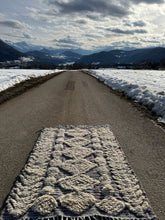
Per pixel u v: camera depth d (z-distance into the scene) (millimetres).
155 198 1955
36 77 16578
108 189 2045
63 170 2412
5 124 4242
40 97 7605
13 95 7914
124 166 2506
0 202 1910
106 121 4512
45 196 1946
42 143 3209
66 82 13867
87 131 3785
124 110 5617
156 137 3561
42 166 2510
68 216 1729
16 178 2279
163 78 14836
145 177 2309
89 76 22234
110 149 2998
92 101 6930
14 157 2771
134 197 1941
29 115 4977
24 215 1739
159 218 1716
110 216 1728
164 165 2590
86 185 2125
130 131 3871
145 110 5578
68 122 4398
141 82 10898
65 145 3156
